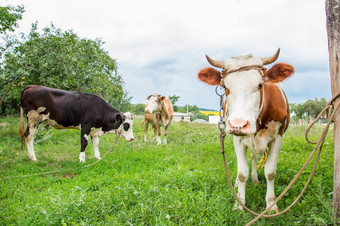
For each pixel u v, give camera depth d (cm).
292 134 1206
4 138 1147
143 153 892
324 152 769
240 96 351
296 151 846
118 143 1150
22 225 398
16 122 1723
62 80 1170
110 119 899
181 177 568
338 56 336
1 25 1246
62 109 844
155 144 1139
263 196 473
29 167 749
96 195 478
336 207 357
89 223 393
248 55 380
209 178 558
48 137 1124
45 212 412
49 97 837
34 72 1139
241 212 409
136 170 691
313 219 371
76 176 679
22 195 537
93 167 748
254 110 355
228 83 363
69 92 879
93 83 1276
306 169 584
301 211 405
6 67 1099
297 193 464
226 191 478
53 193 525
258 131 426
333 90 346
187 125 2123
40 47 1119
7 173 689
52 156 918
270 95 421
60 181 650
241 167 439
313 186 477
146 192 484
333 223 357
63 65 1169
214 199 440
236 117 338
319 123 1573
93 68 1389
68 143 1178
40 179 650
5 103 2091
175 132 1555
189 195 466
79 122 873
